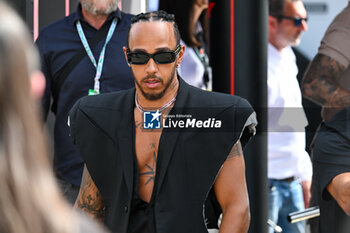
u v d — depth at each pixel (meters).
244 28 9.04
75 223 2.20
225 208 5.21
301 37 9.30
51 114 8.88
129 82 8.30
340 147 6.86
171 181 5.01
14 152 2.00
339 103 8.93
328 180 6.91
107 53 8.34
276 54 9.36
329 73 9.05
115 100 5.41
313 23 9.25
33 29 9.59
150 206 5.02
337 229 7.01
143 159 5.12
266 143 9.10
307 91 9.27
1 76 1.99
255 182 9.04
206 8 10.49
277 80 9.48
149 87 5.07
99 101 5.43
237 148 5.24
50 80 8.48
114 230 5.11
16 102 2.02
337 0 9.06
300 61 9.40
